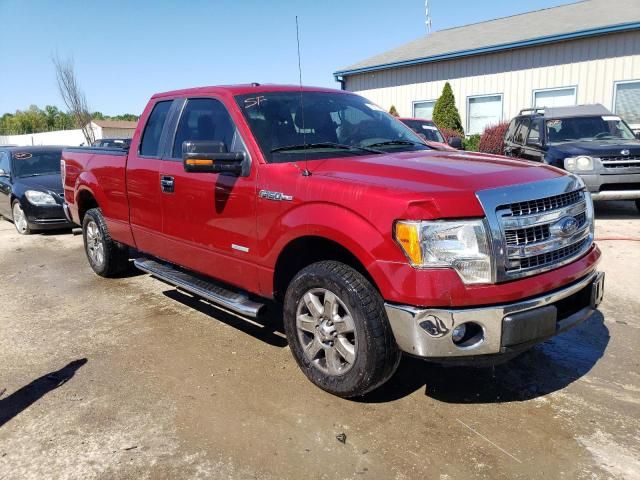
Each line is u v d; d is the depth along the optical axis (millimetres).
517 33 17656
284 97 4406
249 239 3877
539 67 16469
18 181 9945
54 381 3818
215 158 3734
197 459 2896
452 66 18344
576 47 15711
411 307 2918
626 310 4945
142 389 3674
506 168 3354
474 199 2896
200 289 4453
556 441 2996
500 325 2898
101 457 2928
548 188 3182
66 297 5805
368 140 4336
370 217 3043
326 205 3289
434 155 3861
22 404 3508
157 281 6344
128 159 5336
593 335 4418
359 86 21203
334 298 3338
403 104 19938
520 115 11867
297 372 3889
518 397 3488
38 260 7688
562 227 3203
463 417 3264
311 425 3201
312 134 4148
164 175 4715
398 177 3197
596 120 10336
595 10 17672
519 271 2990
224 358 4145
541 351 4145
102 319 5070
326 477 2736
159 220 4918
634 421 3174
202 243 4375
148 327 4828
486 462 2826
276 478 2736
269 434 3115
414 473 2752
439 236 2857
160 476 2764
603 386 3602
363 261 3074
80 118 32062
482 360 2979
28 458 2936
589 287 3451
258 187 3742
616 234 7898
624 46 14930
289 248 3635
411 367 3928
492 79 17484
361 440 3045
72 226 9781
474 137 17250
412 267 2889
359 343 3191
